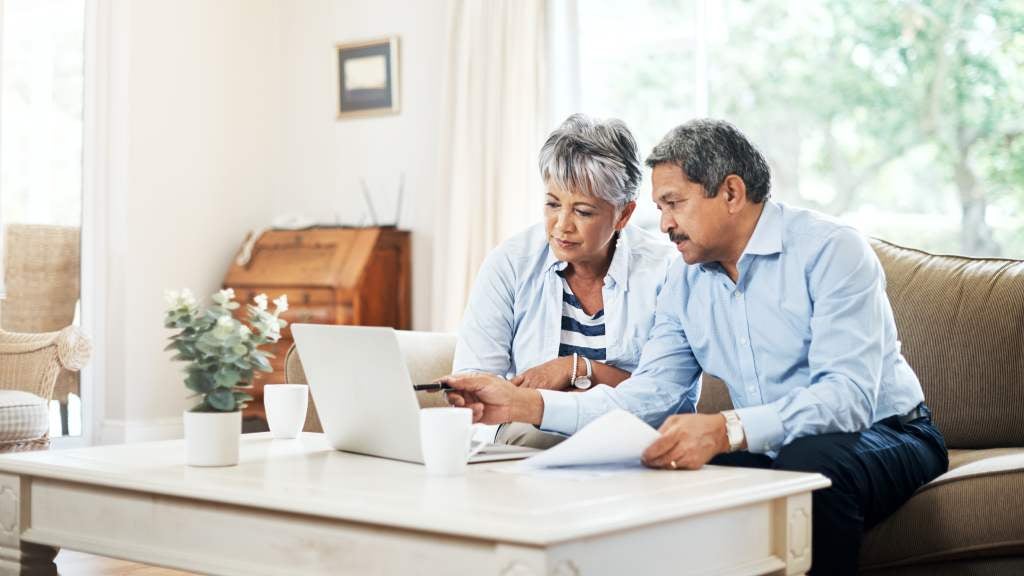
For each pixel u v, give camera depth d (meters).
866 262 1.95
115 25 4.84
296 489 1.49
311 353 1.89
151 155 4.91
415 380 2.62
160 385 4.94
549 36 4.57
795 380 2.01
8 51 4.57
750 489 1.49
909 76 4.34
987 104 4.18
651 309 2.29
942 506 1.88
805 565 1.59
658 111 4.70
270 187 5.51
